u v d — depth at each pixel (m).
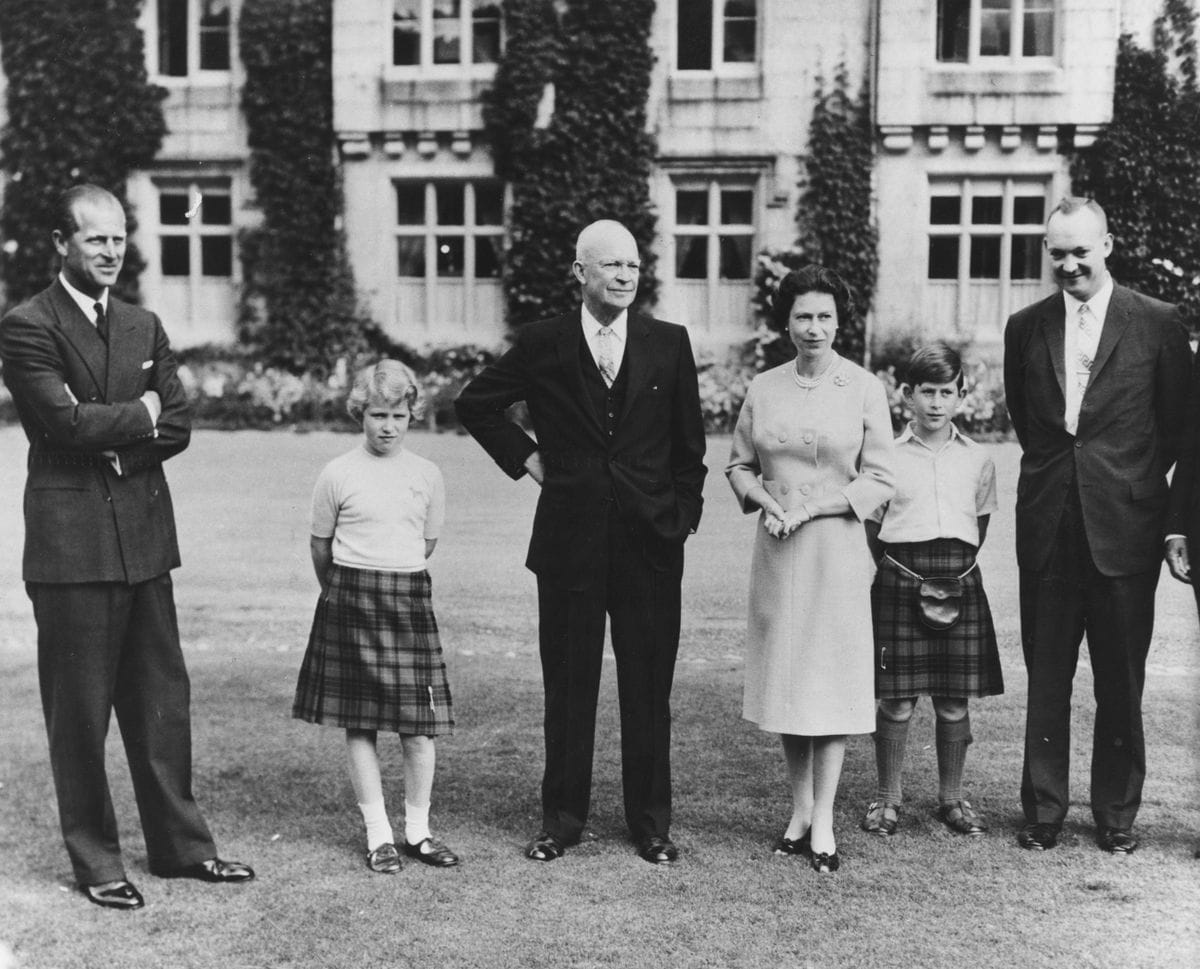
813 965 2.78
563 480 3.54
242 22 13.71
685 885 3.25
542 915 3.06
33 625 6.63
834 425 3.49
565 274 13.24
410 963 2.79
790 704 3.42
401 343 13.68
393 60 13.66
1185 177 11.80
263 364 13.82
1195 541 3.53
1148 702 4.95
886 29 12.34
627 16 12.91
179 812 3.33
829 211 12.55
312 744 4.54
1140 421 3.60
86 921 3.04
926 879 3.29
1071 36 11.95
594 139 13.06
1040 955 2.82
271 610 6.67
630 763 3.52
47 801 4.00
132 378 3.27
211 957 2.83
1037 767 3.61
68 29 13.84
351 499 3.49
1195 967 2.76
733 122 12.77
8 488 9.67
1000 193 12.40
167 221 14.14
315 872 3.36
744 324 13.02
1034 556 3.64
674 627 3.57
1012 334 3.86
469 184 13.64
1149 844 3.54
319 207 13.74
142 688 3.33
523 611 6.56
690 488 3.62
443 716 3.47
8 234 14.05
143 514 3.27
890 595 3.73
